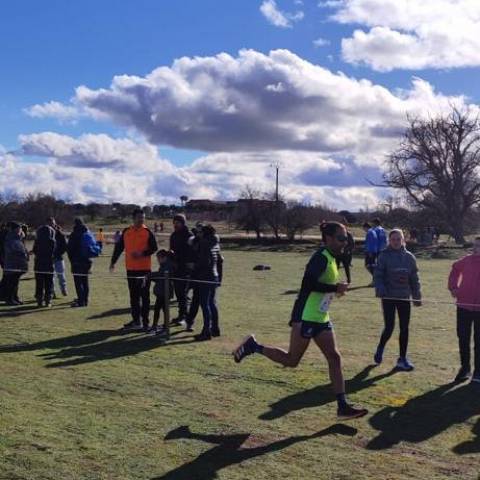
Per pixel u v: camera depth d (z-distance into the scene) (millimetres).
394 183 58688
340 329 12320
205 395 7648
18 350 10211
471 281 8414
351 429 6539
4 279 15633
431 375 8773
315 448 5996
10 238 15477
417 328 12547
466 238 60719
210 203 86812
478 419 6926
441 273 26812
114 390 7832
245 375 8578
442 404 7449
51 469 5398
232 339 11234
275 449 5949
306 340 6703
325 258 6605
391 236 9141
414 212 58906
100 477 5258
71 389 7859
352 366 9211
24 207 58438
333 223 6668
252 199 55375
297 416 6910
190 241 12406
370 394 7816
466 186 57812
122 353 9992
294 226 54531
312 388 7984
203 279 11188
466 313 8430
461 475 5418
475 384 8281
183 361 9422
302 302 6695
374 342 11086
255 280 22562
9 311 14516
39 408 7055
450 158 57656
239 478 5293
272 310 14867
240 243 51688
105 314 14117
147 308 12070
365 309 14977
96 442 6039
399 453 5910
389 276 9117
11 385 8016
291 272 26156
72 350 10219
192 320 11961
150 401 7387
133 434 6273
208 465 5555
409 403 7469
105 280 21766
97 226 74875
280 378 8422
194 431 6391
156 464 5555
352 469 5512
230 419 6777
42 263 15203
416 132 58125
